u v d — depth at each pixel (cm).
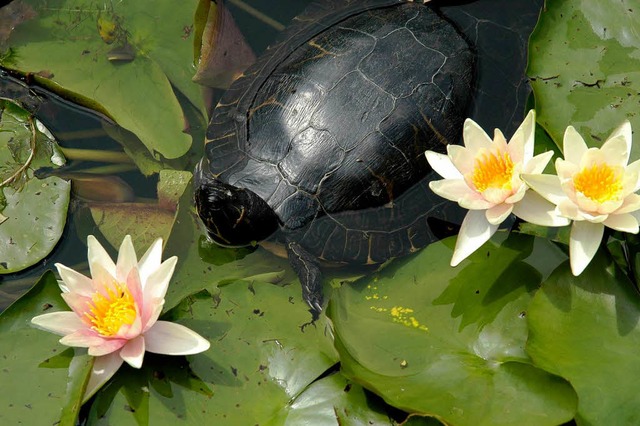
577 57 418
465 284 364
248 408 337
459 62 439
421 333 349
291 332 366
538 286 354
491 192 343
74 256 445
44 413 330
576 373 311
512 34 466
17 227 436
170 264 355
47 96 520
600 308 330
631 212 343
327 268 441
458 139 433
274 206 429
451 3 480
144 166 488
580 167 343
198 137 499
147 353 360
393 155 424
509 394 310
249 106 467
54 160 482
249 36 530
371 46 446
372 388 320
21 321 367
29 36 530
